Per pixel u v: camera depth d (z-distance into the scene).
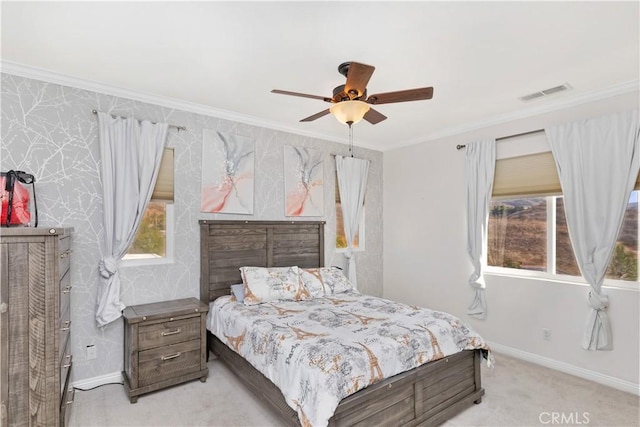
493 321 3.73
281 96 3.14
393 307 3.04
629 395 2.71
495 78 2.73
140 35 2.12
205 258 3.40
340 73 2.55
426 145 4.51
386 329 2.40
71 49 2.29
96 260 2.86
